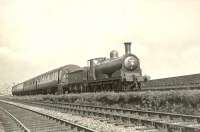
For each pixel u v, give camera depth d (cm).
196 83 2047
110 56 2947
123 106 2189
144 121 1252
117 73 2539
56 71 4147
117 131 1130
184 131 1005
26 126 1455
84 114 1909
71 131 1218
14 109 2870
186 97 1623
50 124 1477
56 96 3762
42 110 2558
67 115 1942
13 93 8525
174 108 1677
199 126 1111
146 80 2473
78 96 3066
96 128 1257
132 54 2552
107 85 2716
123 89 2462
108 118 1591
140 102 2034
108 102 2453
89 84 3097
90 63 3084
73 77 3578
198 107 1552
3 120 1869
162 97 1800
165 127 1102
